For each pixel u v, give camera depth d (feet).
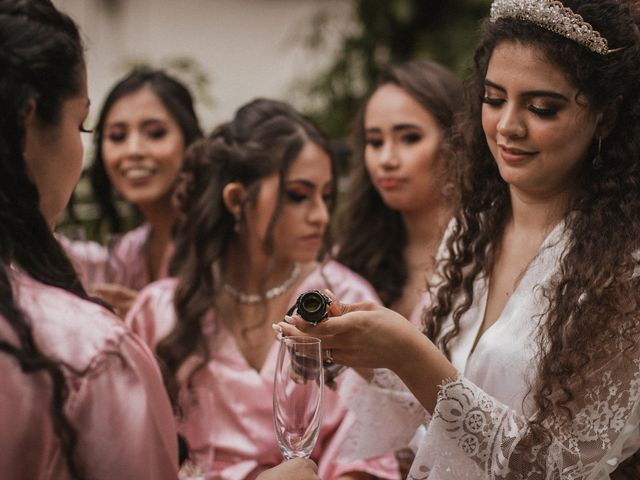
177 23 24.48
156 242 11.45
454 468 5.99
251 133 8.84
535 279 6.34
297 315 5.90
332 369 6.75
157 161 11.15
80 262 11.16
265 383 8.49
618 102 6.05
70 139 4.91
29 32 4.70
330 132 16.89
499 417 5.94
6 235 4.72
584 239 6.09
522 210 6.62
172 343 8.68
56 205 5.03
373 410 7.11
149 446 4.74
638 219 6.05
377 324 5.85
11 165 4.66
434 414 6.01
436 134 9.81
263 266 8.87
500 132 6.04
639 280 5.89
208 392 6.98
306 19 21.49
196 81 13.82
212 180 8.98
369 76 17.31
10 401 4.47
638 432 6.05
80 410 4.56
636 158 6.11
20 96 4.63
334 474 8.13
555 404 5.83
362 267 10.30
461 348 6.75
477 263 6.89
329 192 9.07
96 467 4.56
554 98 5.88
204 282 8.87
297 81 18.28
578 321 5.89
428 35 17.01
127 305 9.78
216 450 8.45
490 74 6.11
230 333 8.79
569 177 6.31
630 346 5.78
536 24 5.87
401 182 9.84
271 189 8.68
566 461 5.85
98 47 23.84
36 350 4.48
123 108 11.19
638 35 5.96
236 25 24.49
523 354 6.20
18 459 4.50
